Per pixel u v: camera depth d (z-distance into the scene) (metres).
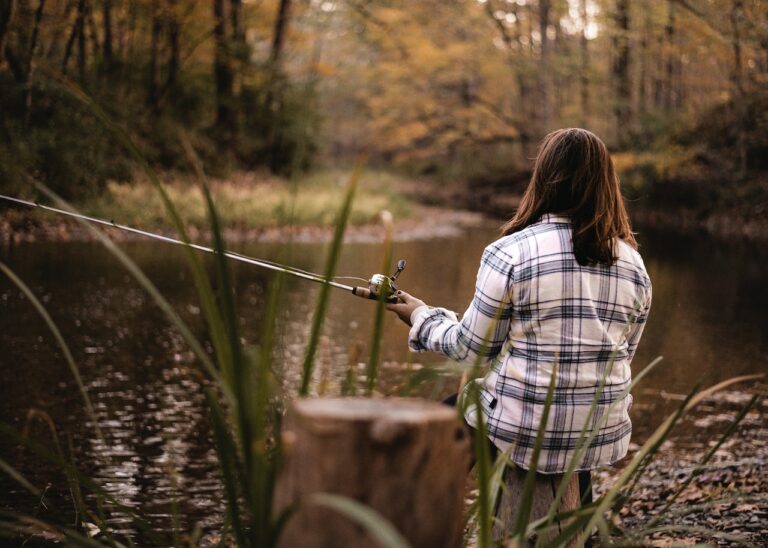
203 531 3.56
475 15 33.94
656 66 34.91
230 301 1.33
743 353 7.84
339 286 2.40
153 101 22.97
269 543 1.20
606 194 2.23
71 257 12.55
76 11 19.70
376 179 37.56
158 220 16.53
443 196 38.88
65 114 17.31
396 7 33.53
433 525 1.21
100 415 5.18
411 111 40.09
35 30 16.84
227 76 25.56
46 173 15.63
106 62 22.70
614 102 31.42
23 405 5.30
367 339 7.96
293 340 7.62
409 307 2.40
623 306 2.23
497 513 2.20
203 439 4.80
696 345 8.20
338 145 53.03
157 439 4.76
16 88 16.66
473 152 44.94
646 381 6.74
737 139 24.48
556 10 31.09
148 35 25.78
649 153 27.36
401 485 1.19
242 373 1.33
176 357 6.80
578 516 1.64
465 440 1.28
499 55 35.38
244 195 19.03
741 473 4.20
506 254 2.19
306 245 16.42
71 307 8.73
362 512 1.00
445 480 1.23
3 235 13.90
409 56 35.84
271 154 26.30
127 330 7.77
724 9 18.70
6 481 3.98
